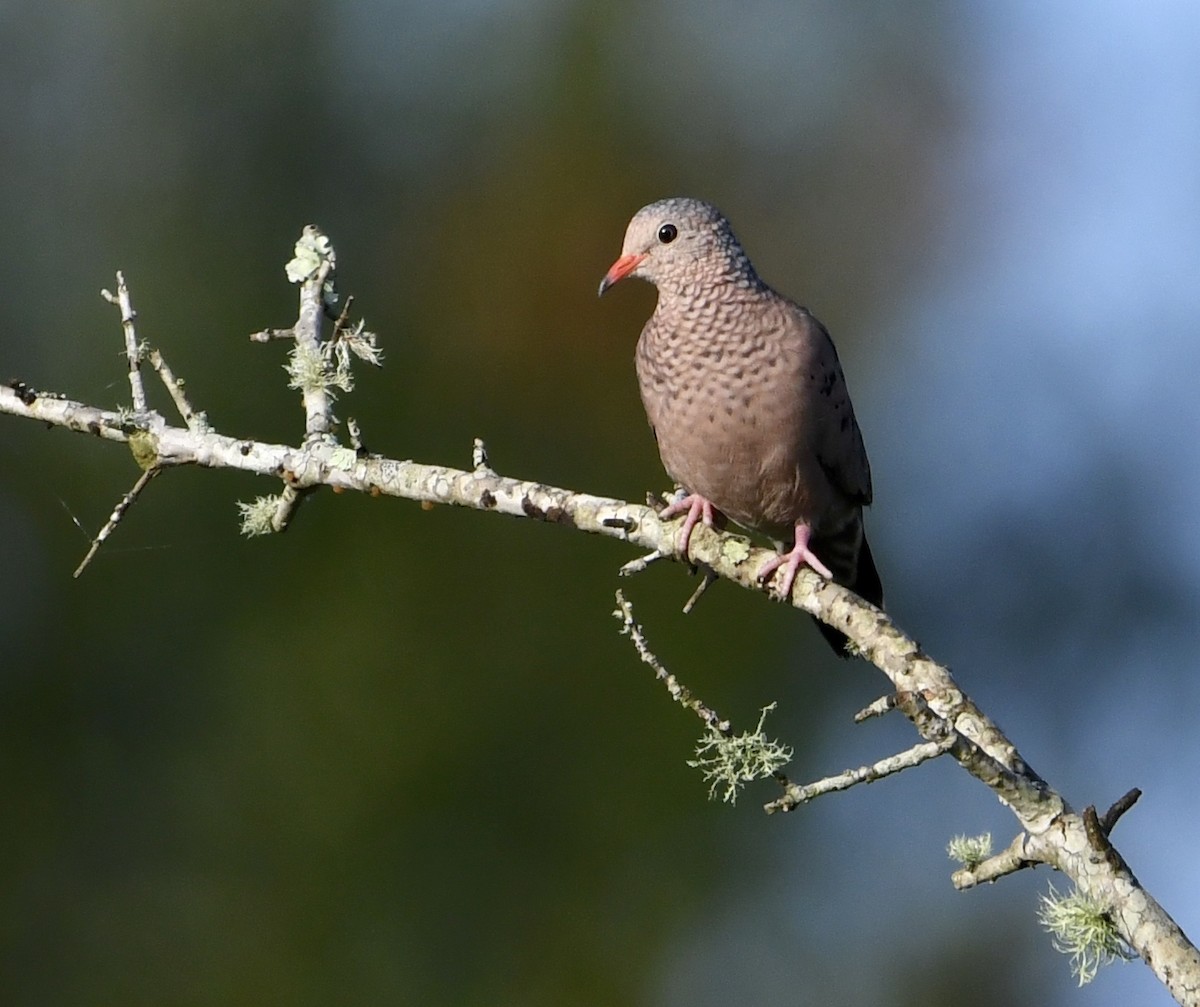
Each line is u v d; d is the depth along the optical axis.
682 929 13.03
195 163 15.52
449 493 7.04
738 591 13.55
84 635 13.29
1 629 13.26
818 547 9.05
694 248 8.26
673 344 8.28
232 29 15.77
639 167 16.25
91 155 15.50
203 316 14.64
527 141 16.17
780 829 13.86
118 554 13.38
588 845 13.03
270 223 15.47
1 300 14.85
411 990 12.60
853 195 17.17
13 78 15.57
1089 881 5.56
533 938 12.80
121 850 12.95
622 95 16.48
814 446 8.29
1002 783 5.68
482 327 15.43
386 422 14.80
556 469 14.90
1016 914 15.14
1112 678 16.16
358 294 15.30
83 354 14.43
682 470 8.53
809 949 13.99
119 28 15.76
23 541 13.41
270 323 14.81
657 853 13.12
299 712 13.10
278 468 7.17
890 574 16.31
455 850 12.88
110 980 12.66
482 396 15.08
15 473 13.53
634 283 15.38
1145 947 5.41
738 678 13.45
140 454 7.25
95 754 13.12
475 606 13.41
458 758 13.01
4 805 12.95
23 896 12.85
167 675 13.26
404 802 12.88
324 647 13.19
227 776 13.02
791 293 17.02
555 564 13.49
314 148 15.72
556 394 15.20
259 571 13.41
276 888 12.76
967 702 6.13
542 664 13.29
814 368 8.17
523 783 13.03
